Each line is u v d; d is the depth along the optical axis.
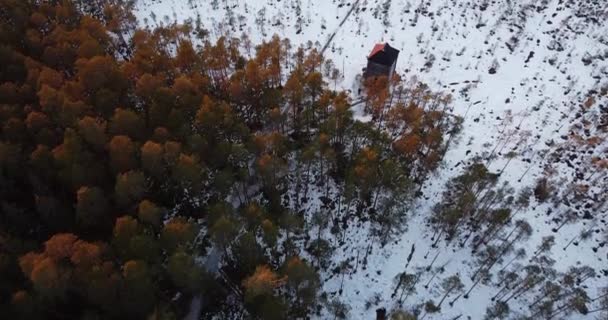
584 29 98.62
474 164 68.19
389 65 80.25
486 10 104.69
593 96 84.56
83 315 49.50
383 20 101.81
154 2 109.81
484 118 80.81
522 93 85.56
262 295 49.06
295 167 70.62
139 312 48.44
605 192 68.69
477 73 89.75
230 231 51.97
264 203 64.75
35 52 80.38
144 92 67.94
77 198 56.94
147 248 50.00
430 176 70.56
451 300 57.22
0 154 58.62
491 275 59.00
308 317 55.31
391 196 62.88
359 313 56.41
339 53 94.06
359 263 61.16
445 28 99.88
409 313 52.97
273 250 58.97
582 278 59.16
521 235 61.62
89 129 59.66
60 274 46.94
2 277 50.25
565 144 75.88
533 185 69.62
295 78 70.62
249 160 66.06
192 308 56.28
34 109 68.19
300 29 99.94
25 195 62.59
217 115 63.56
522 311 55.25
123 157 58.25
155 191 62.47
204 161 62.09
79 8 102.94
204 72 78.06
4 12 87.69
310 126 73.38
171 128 63.88
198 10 106.62
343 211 66.50
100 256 49.84
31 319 47.62
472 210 62.50
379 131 69.94
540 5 105.19
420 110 69.38
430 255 62.00
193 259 51.69
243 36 91.56
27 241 54.94
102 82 69.00
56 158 57.78
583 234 63.09
